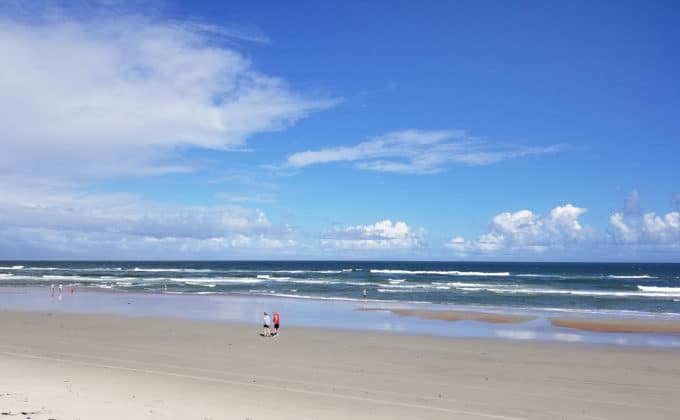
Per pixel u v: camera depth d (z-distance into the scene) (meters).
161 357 17.42
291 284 65.12
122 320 28.44
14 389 11.88
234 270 111.12
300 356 17.95
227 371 15.07
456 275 90.94
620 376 15.11
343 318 30.67
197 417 9.84
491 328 26.38
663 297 47.38
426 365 16.50
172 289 56.47
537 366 16.52
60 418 9.44
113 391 11.93
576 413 11.08
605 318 31.41
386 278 79.62
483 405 11.57
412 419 10.24
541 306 39.56
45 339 21.42
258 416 10.06
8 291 51.91
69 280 70.69
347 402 11.47
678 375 15.30
